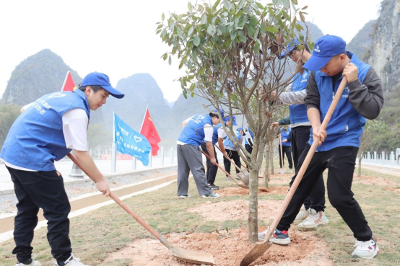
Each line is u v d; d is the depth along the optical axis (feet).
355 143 9.86
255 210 10.83
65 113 9.34
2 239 14.66
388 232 12.34
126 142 39.91
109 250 11.51
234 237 12.23
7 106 205.67
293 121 14.49
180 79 11.15
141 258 10.75
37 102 9.62
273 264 9.45
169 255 10.86
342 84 9.14
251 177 10.84
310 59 9.52
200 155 23.26
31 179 9.12
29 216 9.94
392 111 186.80
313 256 10.02
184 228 14.19
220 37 9.66
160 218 16.30
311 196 13.41
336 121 10.03
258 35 9.57
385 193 22.08
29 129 9.20
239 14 8.82
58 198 9.40
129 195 27.22
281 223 11.07
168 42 10.68
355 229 9.89
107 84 10.01
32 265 10.13
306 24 9.58
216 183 32.07
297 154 15.08
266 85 10.18
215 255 10.60
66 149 9.83
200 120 23.80
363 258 9.66
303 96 12.61
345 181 9.75
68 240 9.60
